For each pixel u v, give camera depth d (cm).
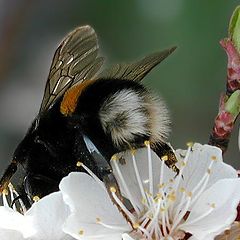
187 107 35
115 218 24
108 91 24
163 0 35
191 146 24
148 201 24
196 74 34
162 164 24
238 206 24
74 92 24
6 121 35
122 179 24
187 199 24
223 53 34
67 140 24
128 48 35
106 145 24
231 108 25
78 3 36
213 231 24
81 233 24
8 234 24
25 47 36
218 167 25
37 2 35
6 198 24
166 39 35
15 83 36
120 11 35
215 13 34
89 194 24
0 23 34
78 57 25
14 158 24
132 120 24
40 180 24
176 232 24
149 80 34
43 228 24
